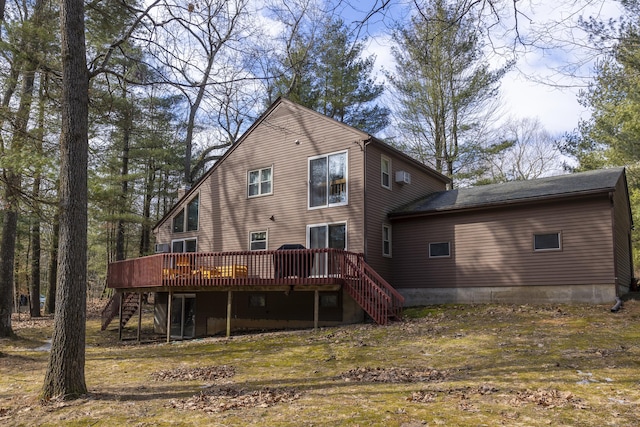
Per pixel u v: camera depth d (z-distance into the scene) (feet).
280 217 59.98
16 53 40.68
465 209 53.26
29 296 91.50
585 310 42.68
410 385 23.89
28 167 34.68
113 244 113.80
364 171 53.78
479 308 48.70
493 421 17.70
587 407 19.02
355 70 88.48
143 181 102.42
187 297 64.80
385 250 57.21
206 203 68.08
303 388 24.50
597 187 45.93
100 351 44.42
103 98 42.04
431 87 82.12
